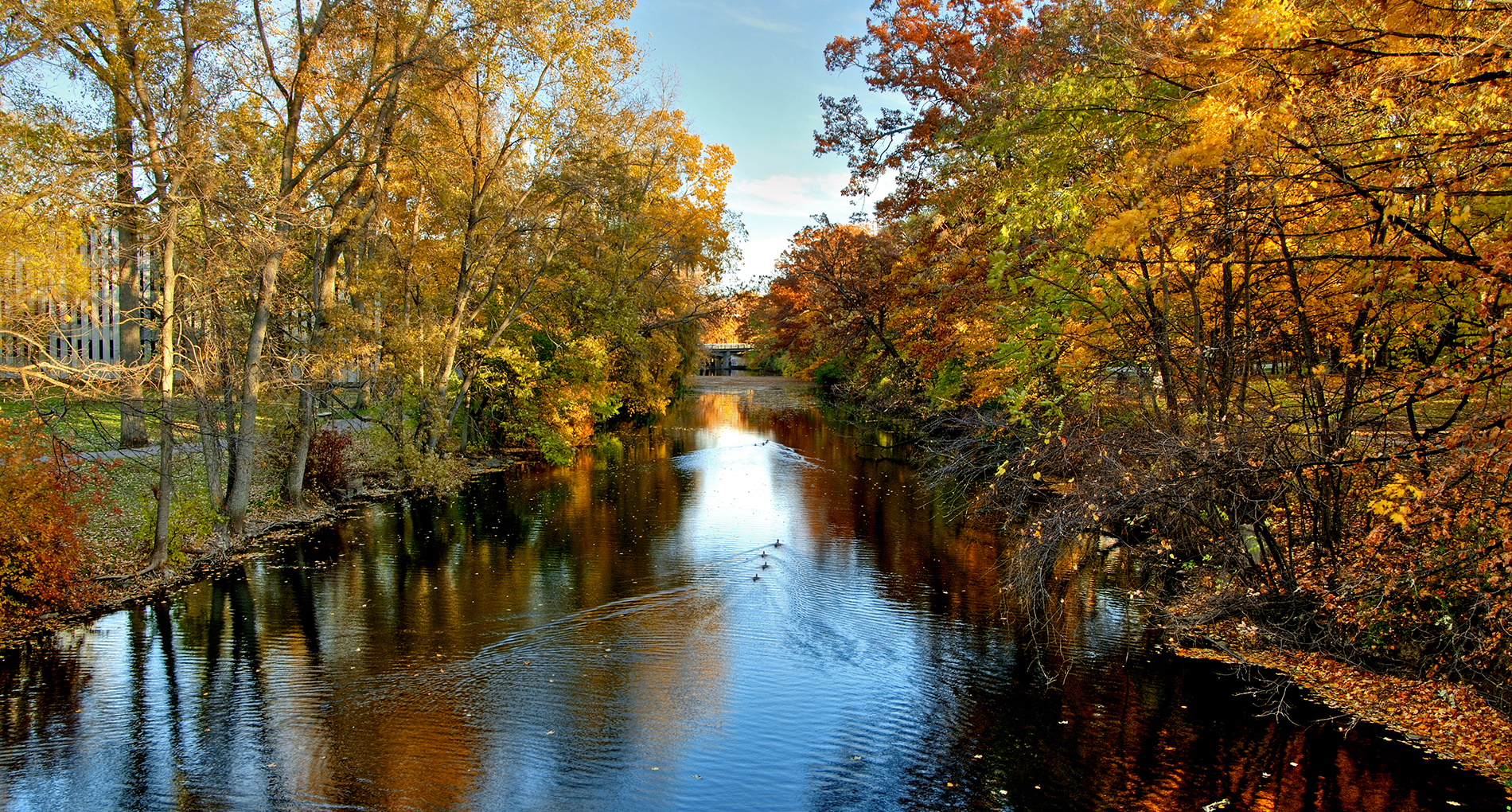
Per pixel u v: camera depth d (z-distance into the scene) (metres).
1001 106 18.11
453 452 27.33
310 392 18.77
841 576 14.43
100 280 15.88
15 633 11.76
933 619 12.11
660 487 23.92
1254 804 7.06
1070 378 13.75
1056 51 16.14
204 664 10.66
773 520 19.22
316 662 10.76
